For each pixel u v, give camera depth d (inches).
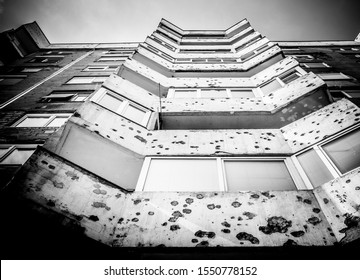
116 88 224.8
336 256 100.2
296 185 137.9
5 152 220.7
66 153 135.8
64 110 312.3
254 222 109.5
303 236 102.3
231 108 223.5
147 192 126.6
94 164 139.7
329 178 132.9
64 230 98.5
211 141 174.7
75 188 114.1
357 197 109.0
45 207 101.0
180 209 117.0
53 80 440.5
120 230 107.1
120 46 716.7
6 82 428.5
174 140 175.3
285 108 212.7
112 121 172.7
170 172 150.0
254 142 172.1
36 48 660.1
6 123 279.1
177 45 578.9
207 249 100.0
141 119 208.5
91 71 497.4
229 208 117.0
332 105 178.5
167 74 345.1
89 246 99.7
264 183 141.9
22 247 95.2
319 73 464.1
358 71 456.1
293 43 715.4
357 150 139.1
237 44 558.9
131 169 149.2
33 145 233.0
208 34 698.8
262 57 358.9
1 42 570.6
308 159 150.0
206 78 314.0
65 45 712.4
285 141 171.2
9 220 95.1
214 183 141.7
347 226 101.8
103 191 120.4
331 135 155.6
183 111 220.4
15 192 100.0
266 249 99.4
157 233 105.9
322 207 114.1
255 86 289.4
